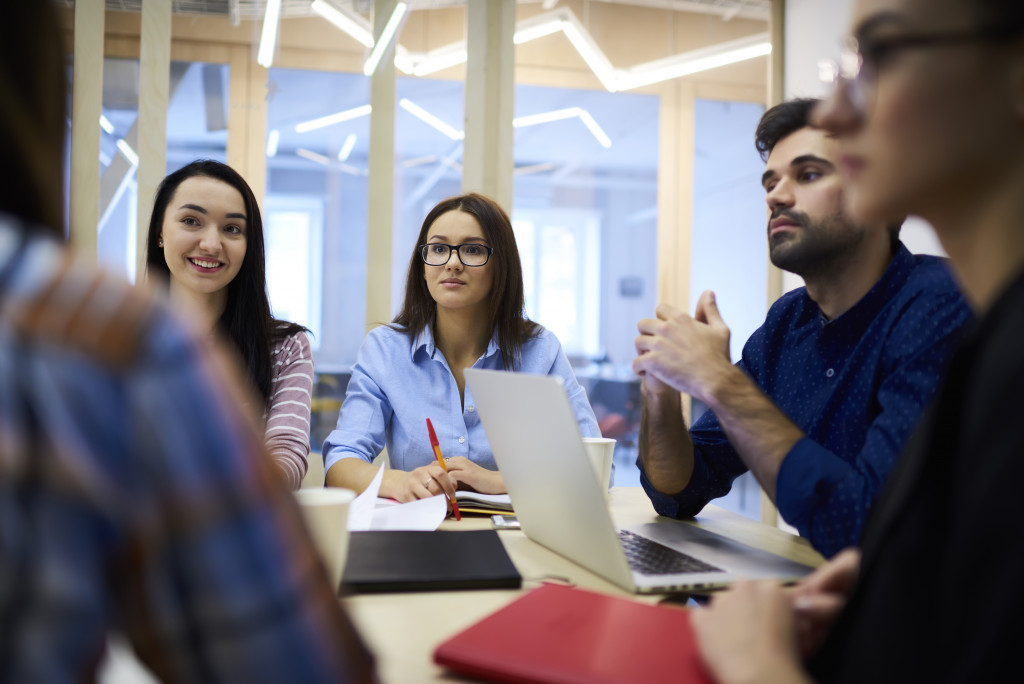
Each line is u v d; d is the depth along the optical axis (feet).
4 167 0.99
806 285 4.26
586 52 10.21
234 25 9.77
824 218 3.88
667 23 11.24
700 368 3.33
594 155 12.50
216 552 0.91
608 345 13.07
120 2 8.81
